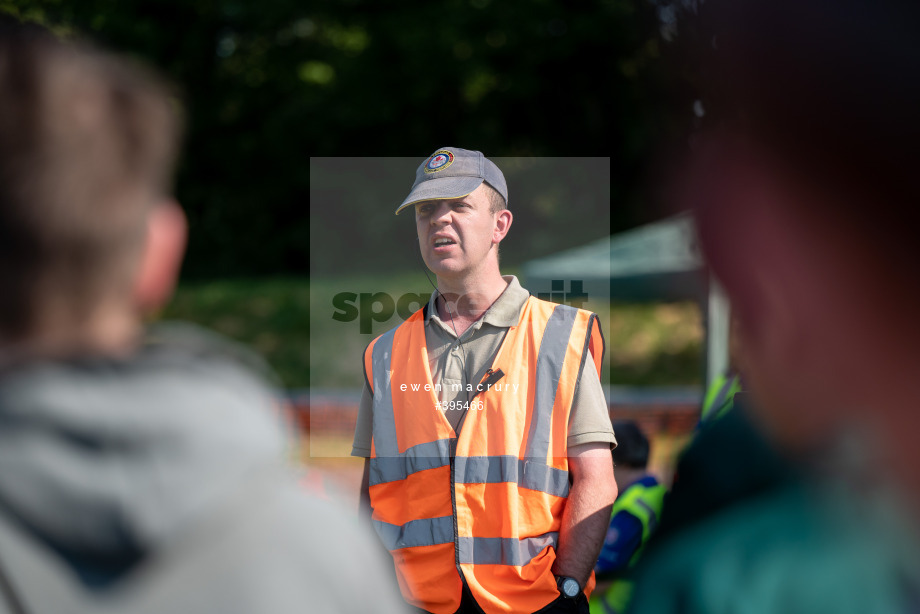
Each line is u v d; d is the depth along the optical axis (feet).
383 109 139.23
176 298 98.32
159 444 4.82
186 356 5.30
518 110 132.46
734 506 4.34
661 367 73.77
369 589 5.60
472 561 14.32
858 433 4.04
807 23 3.67
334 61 141.08
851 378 3.99
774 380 4.21
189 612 4.94
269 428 5.37
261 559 5.13
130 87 5.35
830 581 3.94
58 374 4.91
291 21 141.18
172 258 5.88
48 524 4.75
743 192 3.97
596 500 14.47
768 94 3.81
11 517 4.81
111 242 5.10
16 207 4.85
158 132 5.41
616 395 38.81
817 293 3.92
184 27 137.18
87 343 5.15
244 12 135.85
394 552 14.99
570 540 14.37
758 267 4.07
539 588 14.05
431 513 14.80
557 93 128.26
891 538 3.98
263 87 144.05
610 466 14.88
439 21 132.98
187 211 141.69
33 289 5.01
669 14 4.34
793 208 3.83
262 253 141.38
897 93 3.49
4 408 4.82
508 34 127.95
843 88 3.58
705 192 4.20
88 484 4.69
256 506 5.16
